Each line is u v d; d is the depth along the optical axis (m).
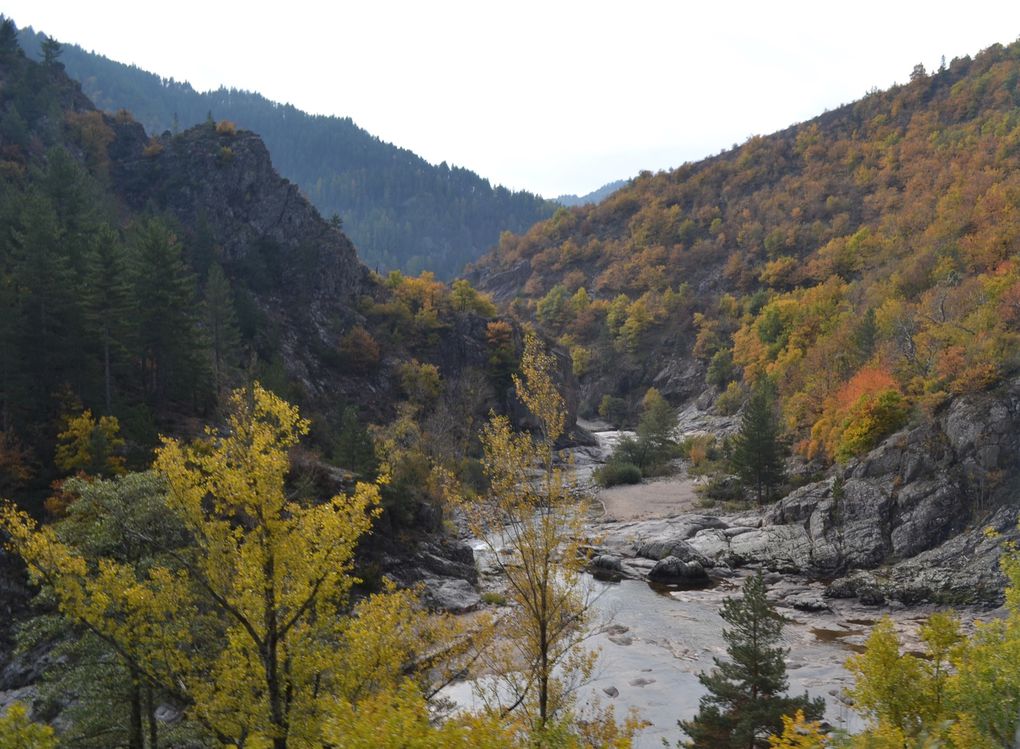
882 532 50.47
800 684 31.69
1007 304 64.06
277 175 123.25
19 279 50.72
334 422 85.50
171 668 16.11
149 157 127.88
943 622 16.47
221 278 76.69
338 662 15.81
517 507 15.86
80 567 15.28
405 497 51.81
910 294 105.44
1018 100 184.88
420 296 131.00
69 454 43.75
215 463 14.57
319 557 14.66
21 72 127.06
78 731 20.25
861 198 196.38
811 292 140.50
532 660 16.09
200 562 15.55
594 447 124.75
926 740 11.14
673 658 36.03
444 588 45.41
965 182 143.25
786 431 85.81
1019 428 47.72
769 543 55.38
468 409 101.69
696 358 171.75
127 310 57.12
